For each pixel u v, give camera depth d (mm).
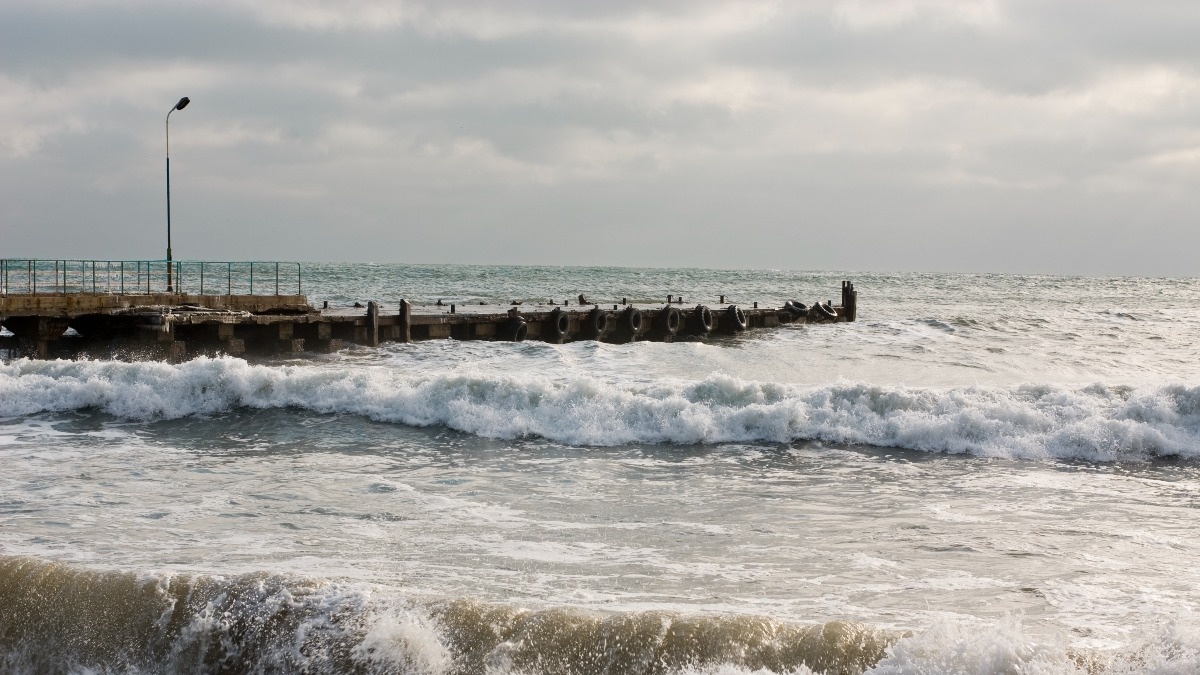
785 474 13789
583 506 11688
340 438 16109
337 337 30891
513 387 17641
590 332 35906
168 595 6730
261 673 6148
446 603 6504
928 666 5656
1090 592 8508
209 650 6328
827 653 5867
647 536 10312
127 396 18125
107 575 6977
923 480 13406
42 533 10078
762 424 16312
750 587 8578
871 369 28641
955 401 16688
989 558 9555
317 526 10562
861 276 145375
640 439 16094
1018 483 13219
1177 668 5438
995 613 7926
